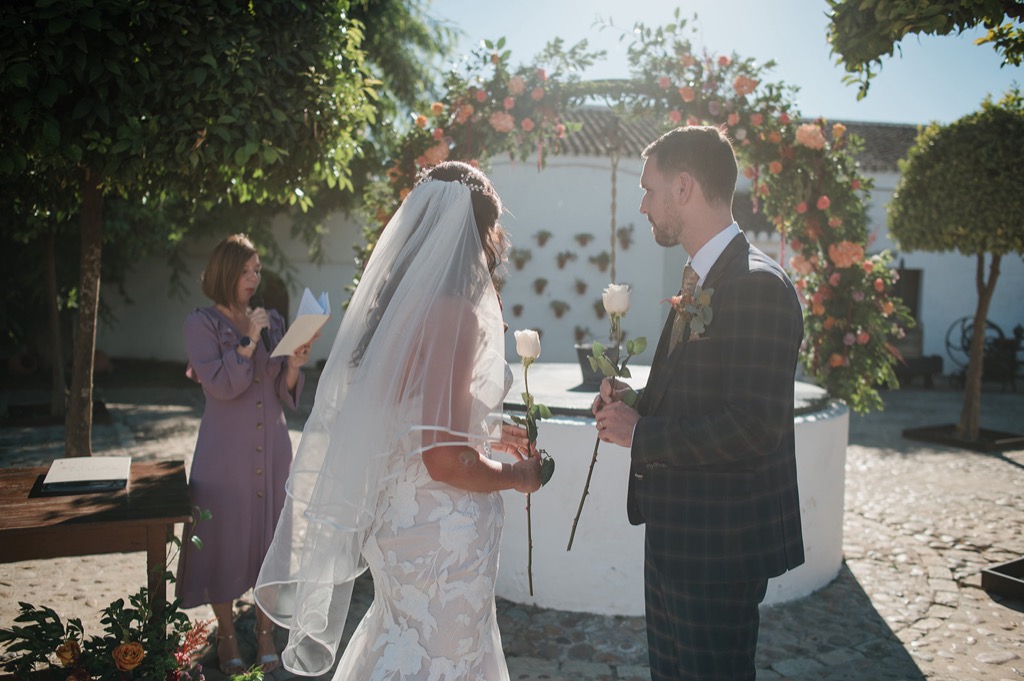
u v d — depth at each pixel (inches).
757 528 81.9
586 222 514.9
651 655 90.4
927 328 601.6
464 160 186.1
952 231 307.6
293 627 84.0
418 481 77.3
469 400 74.9
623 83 187.5
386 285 81.6
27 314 487.2
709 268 83.7
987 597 165.8
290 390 132.6
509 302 514.6
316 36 153.6
